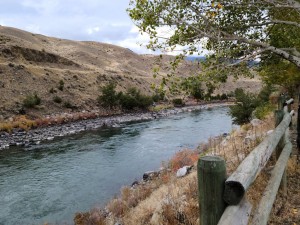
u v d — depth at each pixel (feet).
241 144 33.53
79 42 511.40
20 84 168.25
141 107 195.83
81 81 215.92
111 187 50.96
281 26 26.37
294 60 21.45
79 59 401.70
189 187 26.48
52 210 42.98
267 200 12.14
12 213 42.63
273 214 15.14
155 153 74.33
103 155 74.90
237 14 23.70
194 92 19.79
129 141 91.86
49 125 131.13
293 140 27.32
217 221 6.73
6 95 149.69
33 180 57.41
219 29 21.68
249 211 7.95
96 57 438.81
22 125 119.75
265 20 24.63
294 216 15.02
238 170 8.06
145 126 123.75
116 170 61.31
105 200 44.65
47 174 60.85
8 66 179.22
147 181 48.52
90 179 56.34
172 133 102.78
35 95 150.71
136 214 30.81
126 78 285.43
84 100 181.37
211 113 168.45
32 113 142.10
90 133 109.81
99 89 215.92
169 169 49.83
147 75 427.33
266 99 88.69
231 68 20.99
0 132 109.29
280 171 15.06
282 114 18.81
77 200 46.11
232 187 6.73
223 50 20.94
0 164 69.36
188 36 21.33
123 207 35.47
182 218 22.17
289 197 17.10
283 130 16.52
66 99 173.06
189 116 156.87
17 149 85.20
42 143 92.84
